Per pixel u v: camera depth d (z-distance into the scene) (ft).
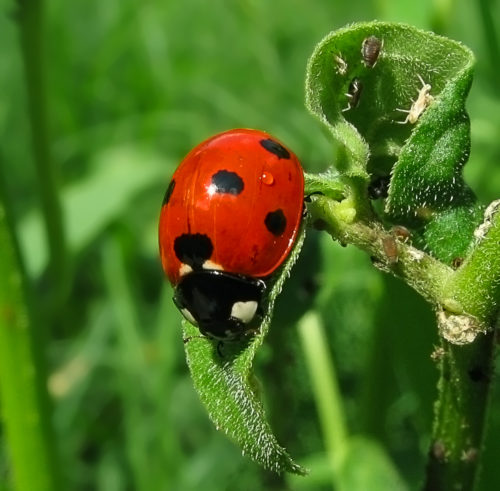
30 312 0.18
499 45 0.23
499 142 0.24
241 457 0.21
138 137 0.31
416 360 0.17
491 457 0.17
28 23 0.22
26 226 0.27
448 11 0.20
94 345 0.24
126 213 0.28
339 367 0.22
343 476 0.19
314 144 0.29
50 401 0.18
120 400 0.23
